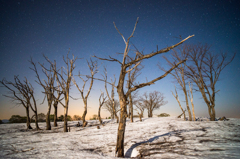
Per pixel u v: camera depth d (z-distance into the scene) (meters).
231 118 22.64
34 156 7.12
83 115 23.28
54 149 8.79
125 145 9.59
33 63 18.66
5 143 10.92
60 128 21.84
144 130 14.41
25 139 12.59
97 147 9.56
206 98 20.61
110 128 17.81
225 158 5.51
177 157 6.30
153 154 7.35
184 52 22.55
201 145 8.08
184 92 22.12
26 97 19.62
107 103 41.34
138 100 35.06
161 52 7.46
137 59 8.03
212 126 13.89
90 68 23.73
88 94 23.72
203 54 21.11
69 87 18.95
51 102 21.08
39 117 34.31
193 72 21.42
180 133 11.74
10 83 18.47
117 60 8.13
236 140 8.75
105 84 26.16
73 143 10.70
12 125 24.16
